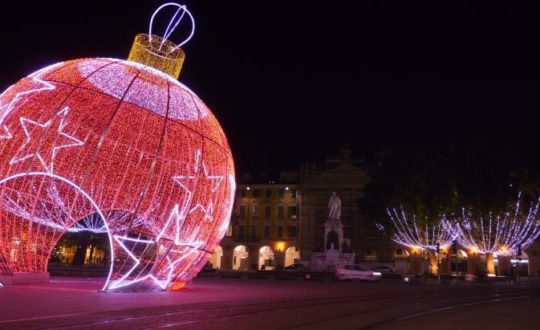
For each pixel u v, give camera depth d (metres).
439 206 46.47
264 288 28.12
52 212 20.72
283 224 84.88
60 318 12.33
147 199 19.38
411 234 52.88
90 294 18.70
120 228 19.94
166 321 12.72
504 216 45.91
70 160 18.92
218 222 21.80
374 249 78.12
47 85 19.64
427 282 43.12
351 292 26.62
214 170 21.31
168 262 20.64
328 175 82.12
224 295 21.25
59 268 36.88
